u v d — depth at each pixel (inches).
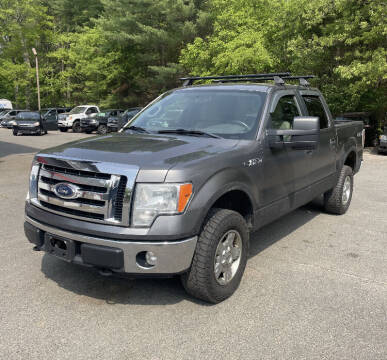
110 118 970.1
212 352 112.7
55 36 1734.7
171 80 1216.8
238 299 142.9
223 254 137.6
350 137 252.8
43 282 154.2
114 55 1412.4
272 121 164.7
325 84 743.7
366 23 596.4
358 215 254.4
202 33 1142.3
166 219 118.9
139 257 121.9
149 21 1245.1
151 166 120.6
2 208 263.7
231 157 138.9
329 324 127.5
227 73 814.5
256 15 865.5
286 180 173.5
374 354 112.6
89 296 143.8
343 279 160.7
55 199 131.4
